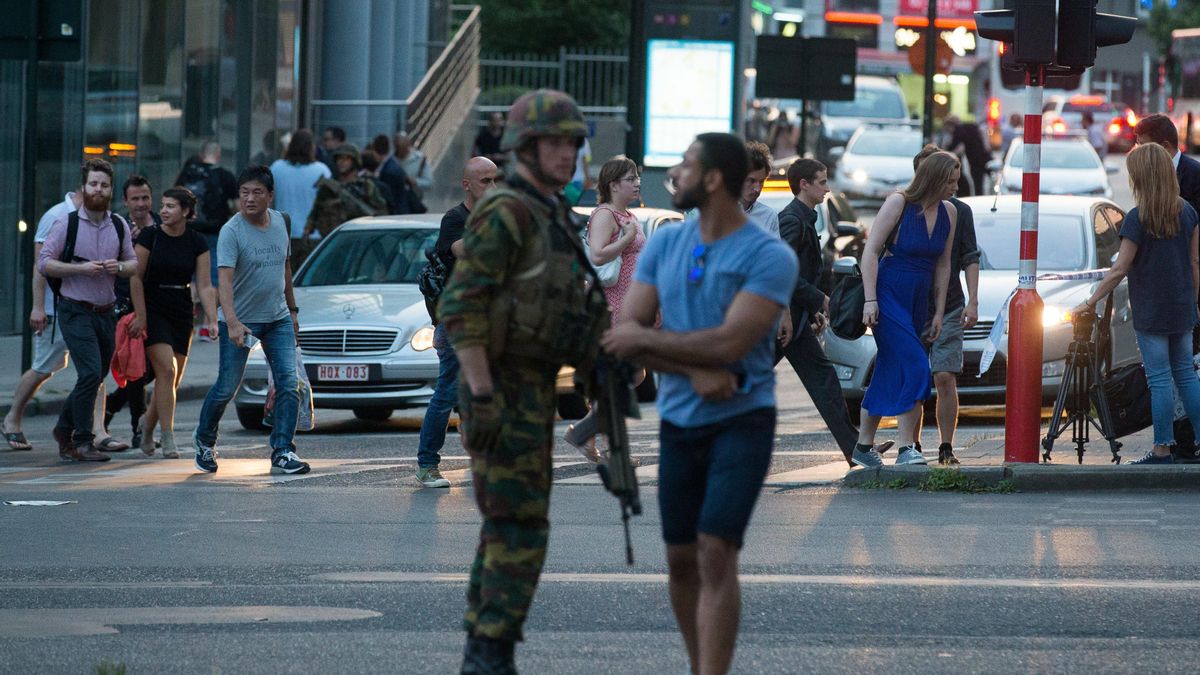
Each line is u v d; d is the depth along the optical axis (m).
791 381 56.12
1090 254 43.91
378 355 42.91
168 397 38.66
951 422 33.94
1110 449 36.06
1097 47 31.52
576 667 19.25
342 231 48.38
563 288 17.25
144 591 23.89
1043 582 24.03
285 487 33.84
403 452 39.44
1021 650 20.17
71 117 64.38
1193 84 158.50
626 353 16.84
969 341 41.34
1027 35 31.19
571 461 37.22
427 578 24.67
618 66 120.25
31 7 42.91
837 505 30.69
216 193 61.38
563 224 17.39
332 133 75.81
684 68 89.25
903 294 32.75
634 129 89.44
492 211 17.06
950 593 23.30
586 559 25.89
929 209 32.69
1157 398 33.09
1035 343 32.66
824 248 62.75
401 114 95.94
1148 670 19.30
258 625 21.61
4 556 26.66
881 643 20.52
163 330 38.47
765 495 31.84
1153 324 32.78
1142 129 34.44
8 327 64.12
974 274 33.75
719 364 16.70
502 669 17.14
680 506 17.25
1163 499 31.12
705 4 88.94
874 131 125.19
